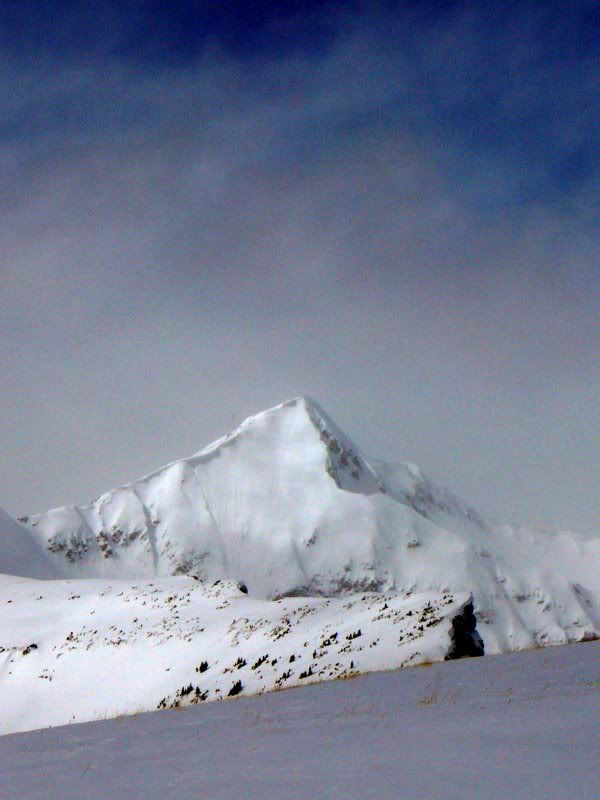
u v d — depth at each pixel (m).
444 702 18.84
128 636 66.19
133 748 16.95
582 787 8.66
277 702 26.55
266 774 11.38
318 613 62.62
